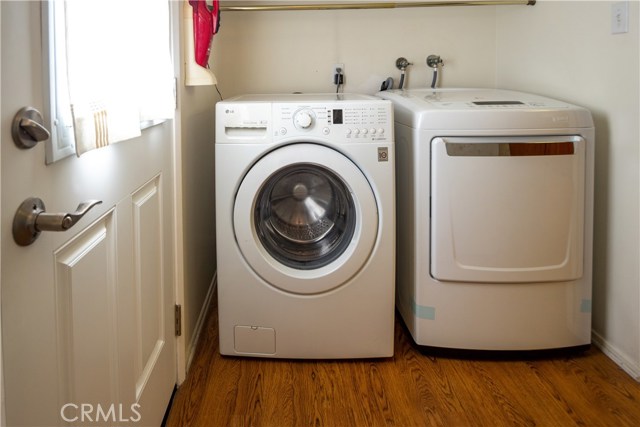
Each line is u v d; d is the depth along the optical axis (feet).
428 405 4.94
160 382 4.52
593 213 5.84
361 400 5.04
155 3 3.88
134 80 3.29
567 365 5.64
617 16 5.42
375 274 5.55
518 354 5.73
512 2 7.23
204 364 5.72
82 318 2.71
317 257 5.71
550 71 6.74
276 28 8.02
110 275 3.18
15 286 2.01
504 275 5.49
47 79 2.23
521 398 5.04
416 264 5.66
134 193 3.69
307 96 6.64
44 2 2.20
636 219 5.30
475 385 5.28
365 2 7.97
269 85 8.13
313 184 5.79
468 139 5.36
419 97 6.38
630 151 5.34
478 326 5.66
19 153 2.01
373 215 5.41
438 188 5.42
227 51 8.03
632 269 5.39
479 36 8.16
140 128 3.51
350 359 5.78
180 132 5.15
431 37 8.12
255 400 5.04
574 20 6.19
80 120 2.32
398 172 6.27
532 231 5.43
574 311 5.65
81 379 2.70
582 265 5.57
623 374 5.44
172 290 5.04
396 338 6.31
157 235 4.44
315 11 7.99
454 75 8.25
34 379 2.18
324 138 5.30
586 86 6.00
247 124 5.31
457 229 5.46
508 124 5.32
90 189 2.78
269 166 5.32
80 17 2.34
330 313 5.62
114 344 3.24
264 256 5.51
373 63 8.12
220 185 5.41
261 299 5.62
